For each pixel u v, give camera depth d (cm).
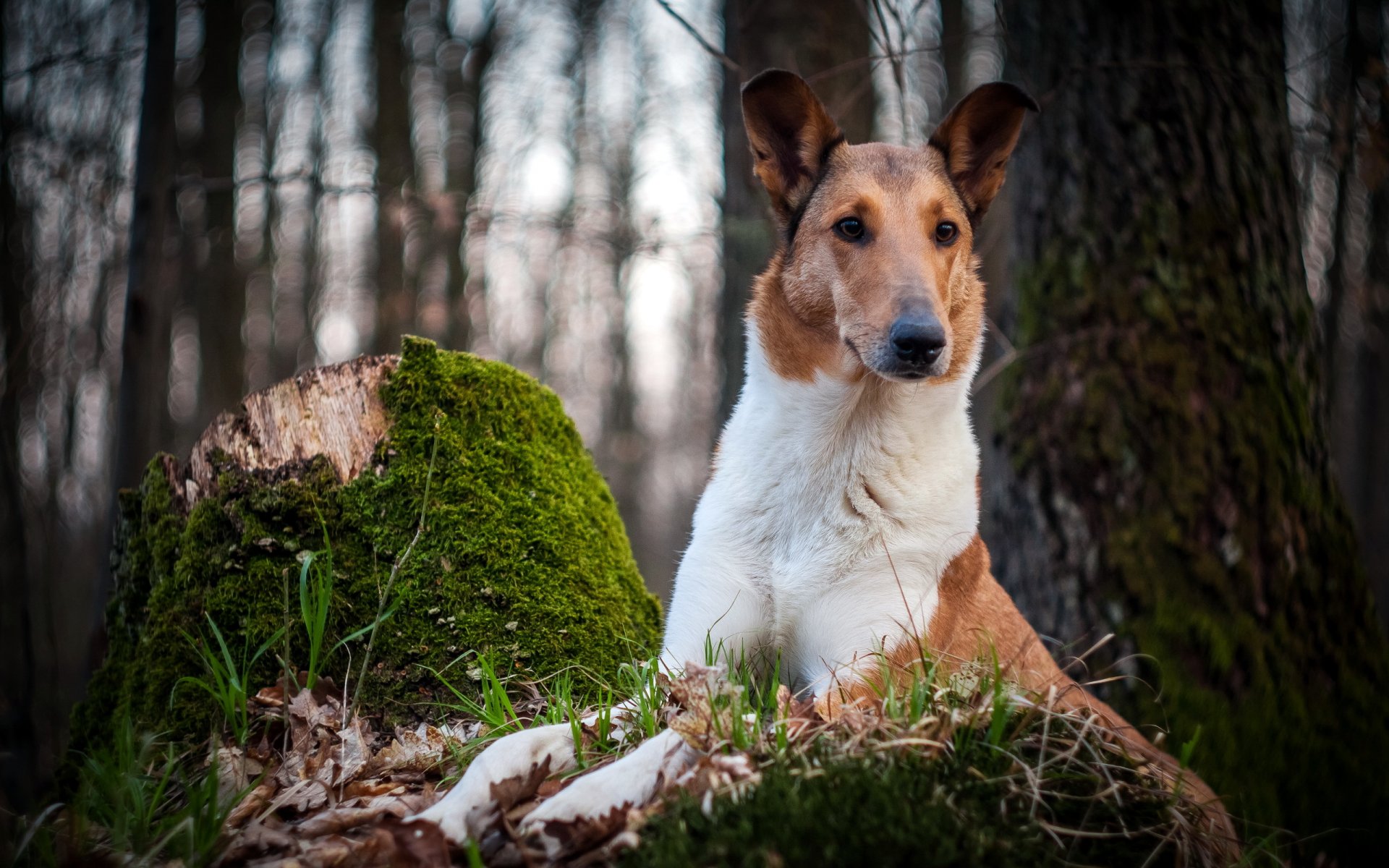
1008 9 574
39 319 805
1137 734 317
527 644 363
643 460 2127
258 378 1374
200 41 1128
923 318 318
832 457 344
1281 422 505
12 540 749
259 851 251
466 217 626
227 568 356
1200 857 246
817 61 731
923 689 273
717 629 345
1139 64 475
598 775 254
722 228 629
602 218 693
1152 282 512
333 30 1272
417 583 360
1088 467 519
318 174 577
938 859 205
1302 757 479
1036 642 374
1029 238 557
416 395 384
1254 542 496
